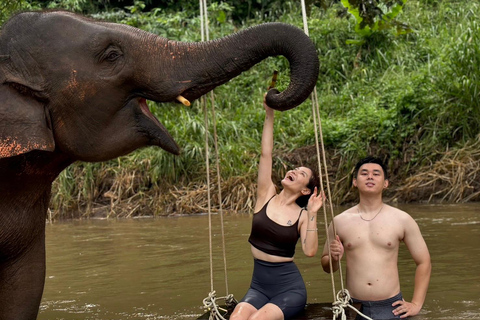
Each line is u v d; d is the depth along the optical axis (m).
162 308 4.67
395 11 11.88
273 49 3.55
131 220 9.96
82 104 3.44
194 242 7.34
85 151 3.50
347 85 12.90
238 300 4.82
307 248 4.46
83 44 3.45
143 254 6.75
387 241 4.50
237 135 11.67
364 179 4.57
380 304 4.43
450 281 5.12
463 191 9.95
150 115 3.56
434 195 10.09
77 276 5.84
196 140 11.49
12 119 3.33
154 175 10.86
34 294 3.91
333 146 11.27
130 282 5.52
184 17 14.80
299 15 14.74
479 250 6.17
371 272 4.48
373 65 13.07
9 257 3.84
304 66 3.50
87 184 11.06
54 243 7.74
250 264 6.07
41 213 3.89
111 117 3.49
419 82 11.51
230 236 7.64
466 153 10.34
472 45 10.94
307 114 12.39
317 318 4.30
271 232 4.50
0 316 3.87
